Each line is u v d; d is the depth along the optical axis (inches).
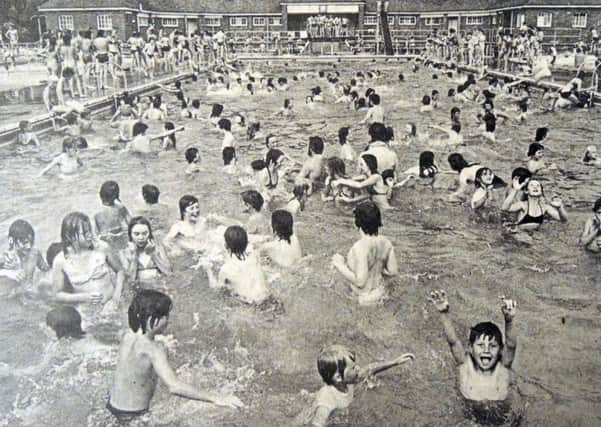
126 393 187.2
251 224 349.4
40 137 619.5
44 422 185.5
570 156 527.5
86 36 901.8
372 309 249.4
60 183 450.3
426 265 295.3
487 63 1553.9
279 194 410.3
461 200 395.5
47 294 261.0
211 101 959.6
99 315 246.2
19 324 238.8
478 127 680.4
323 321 240.7
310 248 314.7
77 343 227.0
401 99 952.3
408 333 232.7
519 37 1432.1
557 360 214.1
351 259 255.4
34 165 504.4
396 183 426.0
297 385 203.6
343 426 182.4
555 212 354.3
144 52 1310.3
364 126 708.7
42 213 381.4
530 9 1822.1
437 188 422.6
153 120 752.3
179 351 222.4
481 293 265.3
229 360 217.5
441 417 184.2
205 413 189.0
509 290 268.4
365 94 939.3
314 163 418.9
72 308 236.1
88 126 666.2
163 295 190.5
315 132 673.0
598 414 186.2
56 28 1939.0
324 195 401.7
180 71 1407.5
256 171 415.8
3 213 380.5
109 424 185.8
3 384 203.5
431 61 1616.6
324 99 960.9
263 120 761.0
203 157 532.7
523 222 349.7
